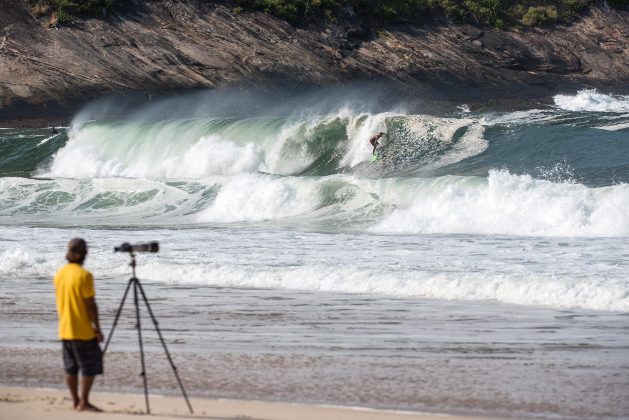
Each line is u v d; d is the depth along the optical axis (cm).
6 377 4078
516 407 3638
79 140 16700
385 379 4050
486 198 9894
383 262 7394
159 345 4759
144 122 16362
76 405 3484
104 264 7500
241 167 14900
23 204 12656
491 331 5062
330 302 6016
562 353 4528
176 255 7956
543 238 8775
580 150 13475
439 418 3475
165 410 3528
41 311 5728
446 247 8244
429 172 13525
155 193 12469
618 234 8912
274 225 10400
